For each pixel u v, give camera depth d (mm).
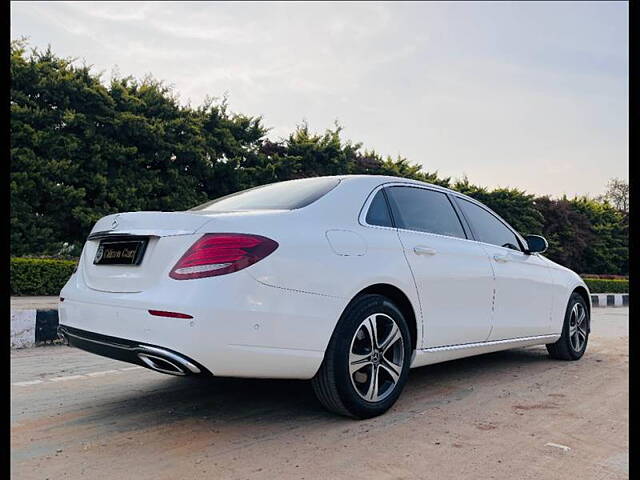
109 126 13320
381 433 2768
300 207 3041
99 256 2955
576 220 26297
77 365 4473
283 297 2631
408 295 3246
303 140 18422
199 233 2588
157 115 14688
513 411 3232
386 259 3162
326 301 2779
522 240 4707
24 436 2701
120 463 2359
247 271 2543
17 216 11625
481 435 2777
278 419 2988
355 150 19969
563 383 4004
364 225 3207
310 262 2766
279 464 2354
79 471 2275
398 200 3582
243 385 3760
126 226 2812
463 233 4004
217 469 2297
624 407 3346
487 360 4941
